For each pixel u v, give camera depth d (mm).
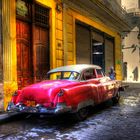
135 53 37719
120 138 5996
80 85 7777
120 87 11328
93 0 14727
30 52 11445
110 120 7910
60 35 13727
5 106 9344
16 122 7855
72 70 8383
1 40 9305
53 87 7219
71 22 14984
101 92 8883
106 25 20750
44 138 6109
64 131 6699
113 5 18562
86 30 17375
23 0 10930
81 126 7191
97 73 9258
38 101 7141
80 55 16359
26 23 11195
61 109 6871
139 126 7121
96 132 6539
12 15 9875
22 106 7363
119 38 25422
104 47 20812
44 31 12602
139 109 9867
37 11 11984
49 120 8031
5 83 9367
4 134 6492
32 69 11453
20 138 6145
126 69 38531
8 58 9570
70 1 14297
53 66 12938
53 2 13039
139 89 19141
